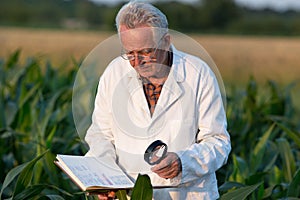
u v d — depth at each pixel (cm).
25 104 726
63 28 5578
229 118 766
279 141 597
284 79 2511
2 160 621
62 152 661
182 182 391
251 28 5647
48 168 551
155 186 385
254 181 561
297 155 709
